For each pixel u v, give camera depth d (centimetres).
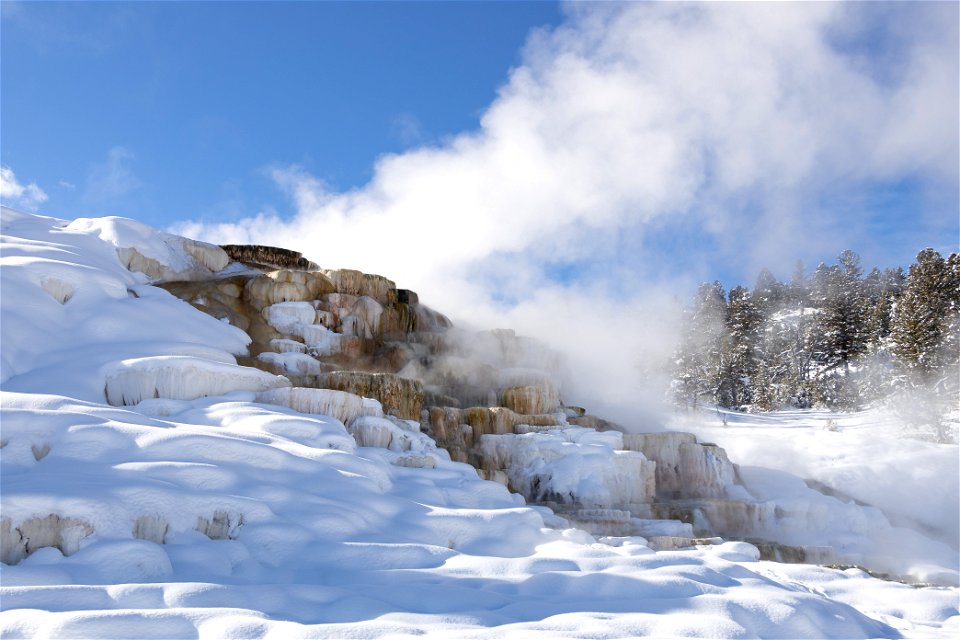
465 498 828
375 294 1622
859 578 738
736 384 4691
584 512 1017
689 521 1132
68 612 333
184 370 912
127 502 507
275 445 726
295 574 499
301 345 1372
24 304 1006
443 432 1255
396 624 351
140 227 1494
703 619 392
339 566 519
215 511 547
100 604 374
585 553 618
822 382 4212
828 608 486
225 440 652
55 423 612
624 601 443
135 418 688
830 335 4816
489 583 482
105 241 1405
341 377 1125
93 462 577
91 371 909
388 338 1596
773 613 437
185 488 563
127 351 991
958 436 2558
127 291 1262
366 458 820
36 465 565
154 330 1123
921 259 4419
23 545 452
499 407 1311
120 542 467
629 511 1065
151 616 334
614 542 833
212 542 523
